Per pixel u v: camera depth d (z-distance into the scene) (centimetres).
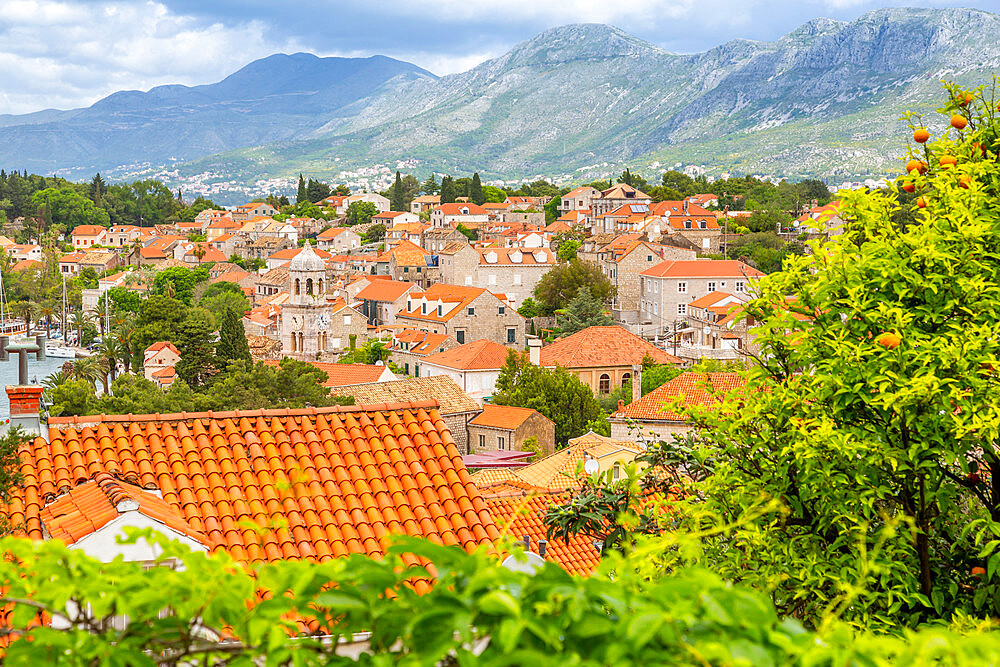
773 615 477
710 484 1380
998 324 1220
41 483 1695
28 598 562
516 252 18888
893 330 1252
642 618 452
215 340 13550
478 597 505
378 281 17912
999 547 1205
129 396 8531
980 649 438
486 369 12012
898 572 1184
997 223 1349
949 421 1182
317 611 547
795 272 1399
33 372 12056
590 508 1603
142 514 1347
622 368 11494
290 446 1803
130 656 512
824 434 1185
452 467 1789
